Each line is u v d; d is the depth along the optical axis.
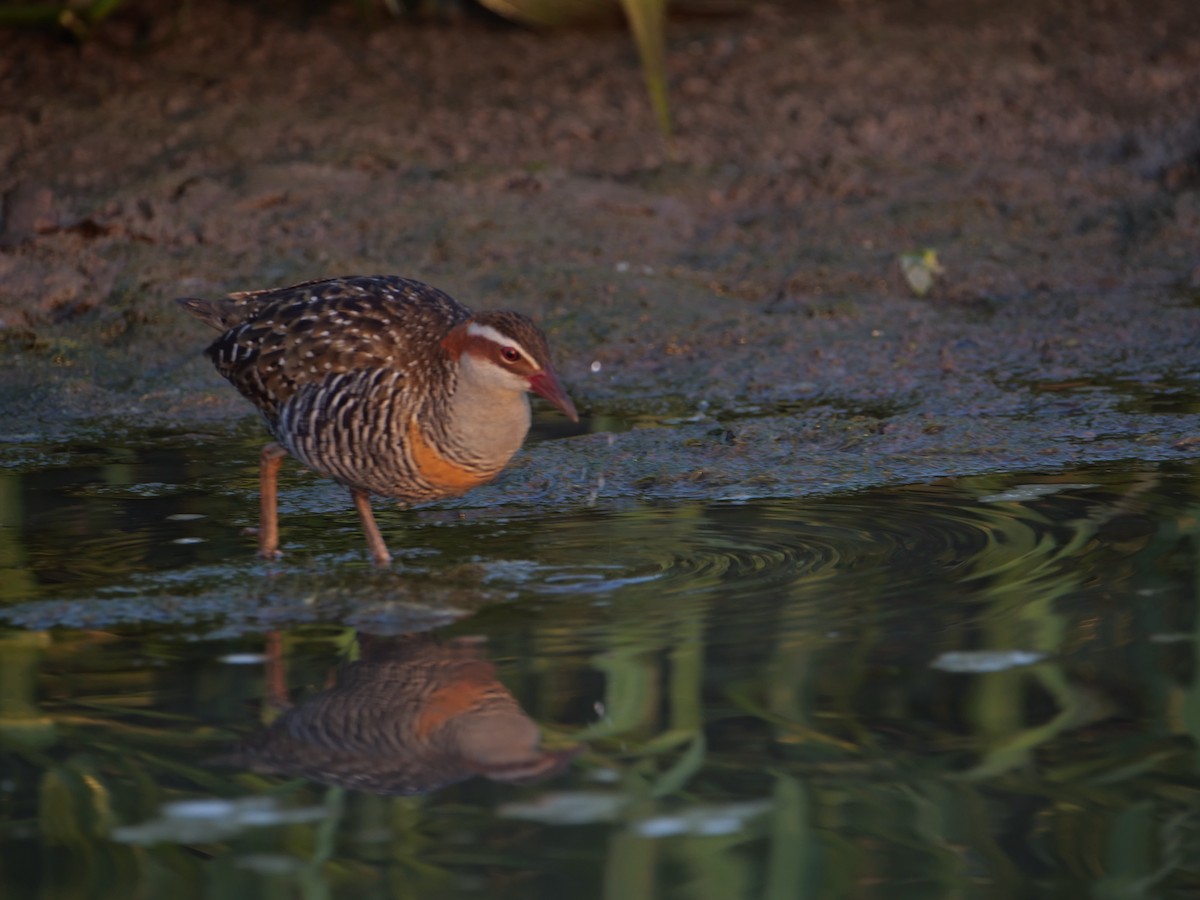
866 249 16.59
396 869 6.52
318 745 7.55
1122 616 8.84
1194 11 21.69
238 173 17.06
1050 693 7.99
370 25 20.67
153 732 7.64
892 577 9.48
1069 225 17.16
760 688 8.06
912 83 19.83
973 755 7.46
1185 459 11.72
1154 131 18.77
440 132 18.28
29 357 14.23
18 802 7.01
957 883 6.50
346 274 15.41
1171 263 16.39
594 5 20.61
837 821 6.93
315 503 11.29
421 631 8.80
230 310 10.85
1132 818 6.98
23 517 10.81
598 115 18.86
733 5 22.08
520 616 9.01
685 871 6.53
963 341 14.78
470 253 16.00
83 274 15.46
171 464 12.15
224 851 6.66
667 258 16.41
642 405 13.52
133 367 14.16
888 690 8.03
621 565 9.81
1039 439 12.29
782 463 11.92
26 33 19.81
